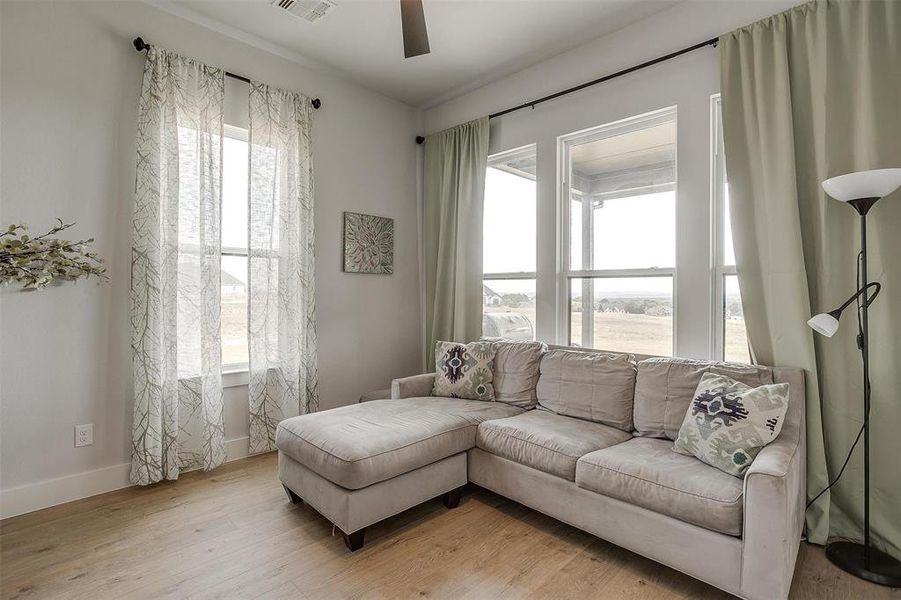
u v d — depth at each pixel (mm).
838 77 2148
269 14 2941
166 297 2754
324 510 2164
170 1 2807
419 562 1995
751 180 2395
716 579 1685
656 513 1854
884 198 2027
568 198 3412
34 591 1780
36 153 2418
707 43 2578
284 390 3322
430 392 3277
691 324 2725
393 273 4199
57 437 2494
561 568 1959
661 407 2377
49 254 2383
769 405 1898
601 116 3135
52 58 2465
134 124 2729
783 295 2252
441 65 3580
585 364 2764
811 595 1769
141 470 2648
